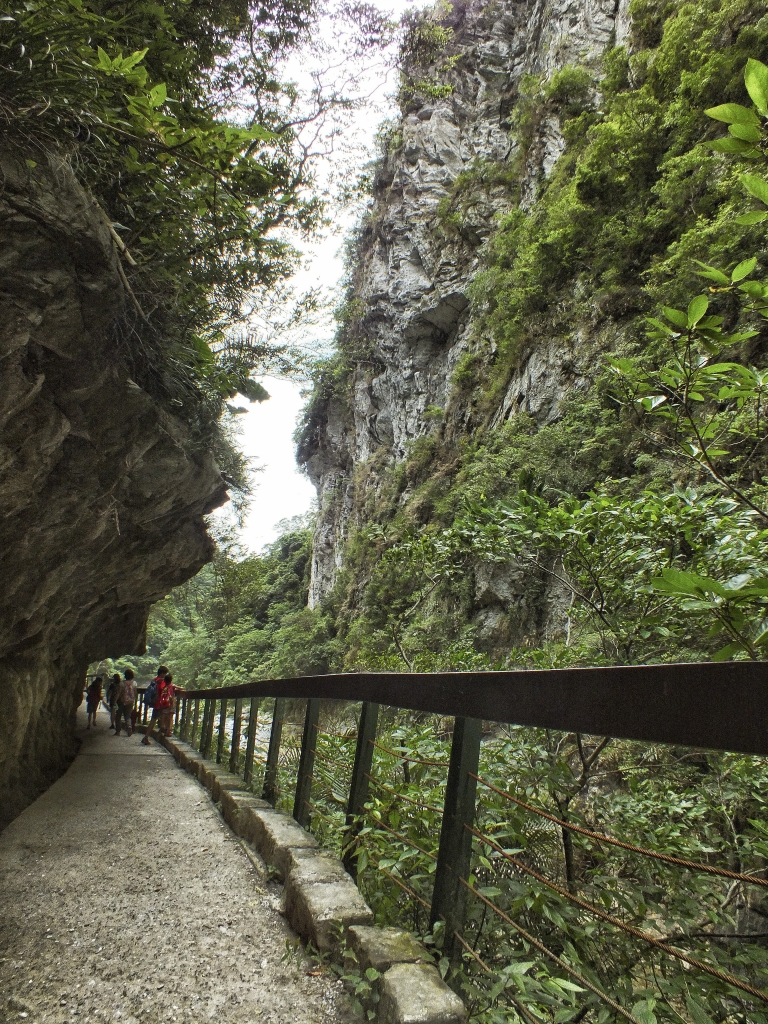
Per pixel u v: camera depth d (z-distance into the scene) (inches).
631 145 669.3
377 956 66.4
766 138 61.7
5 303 120.0
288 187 226.8
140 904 103.3
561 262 742.5
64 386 144.3
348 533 1590.8
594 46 1013.2
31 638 204.5
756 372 93.7
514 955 62.3
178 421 210.7
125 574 274.8
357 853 86.5
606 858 78.7
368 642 521.3
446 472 978.7
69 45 105.1
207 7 218.4
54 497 160.1
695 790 115.1
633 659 133.0
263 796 160.7
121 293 147.7
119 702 479.8
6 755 187.9
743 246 397.4
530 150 1099.3
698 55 632.4
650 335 91.0
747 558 106.5
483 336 1058.1
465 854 65.0
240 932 91.0
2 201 113.3
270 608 1886.1
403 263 1418.6
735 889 101.6
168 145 115.4
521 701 53.7
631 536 132.3
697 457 103.3
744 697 29.8
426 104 1485.0
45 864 127.5
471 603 615.8
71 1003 70.8
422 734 99.0
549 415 690.8
